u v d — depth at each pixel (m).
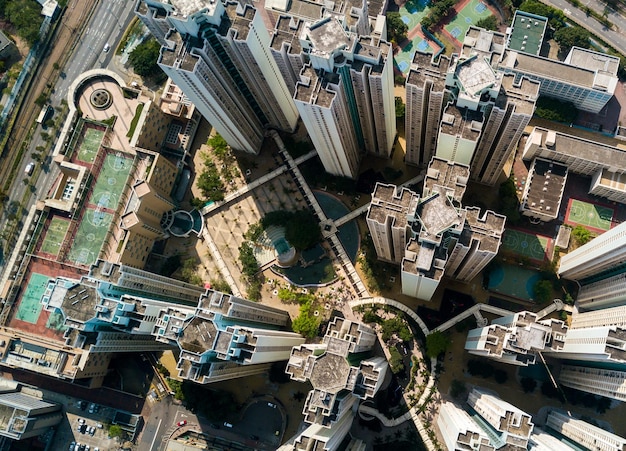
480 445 192.62
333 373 192.62
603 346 190.62
